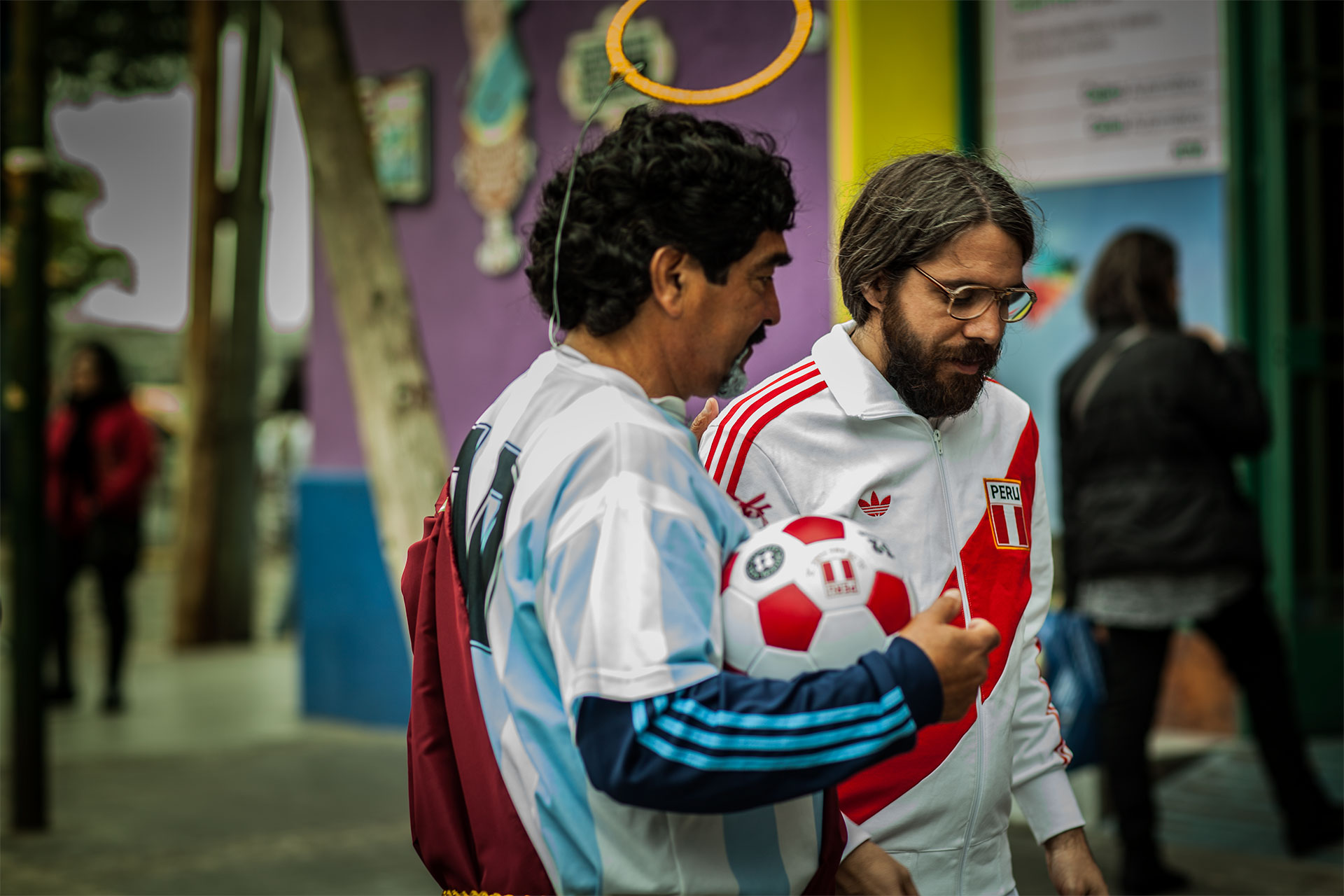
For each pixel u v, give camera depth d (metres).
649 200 1.39
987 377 1.83
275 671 9.40
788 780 1.24
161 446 20.78
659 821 1.33
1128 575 3.91
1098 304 4.15
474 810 1.41
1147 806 3.91
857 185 2.08
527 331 6.40
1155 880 3.91
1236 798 4.90
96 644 11.00
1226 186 5.55
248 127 10.32
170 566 18.42
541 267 1.47
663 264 1.40
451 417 6.73
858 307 1.86
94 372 7.77
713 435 1.87
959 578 1.86
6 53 8.05
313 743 6.68
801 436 1.84
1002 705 1.87
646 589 1.25
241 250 10.46
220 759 6.35
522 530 1.34
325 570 7.17
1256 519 4.03
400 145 6.85
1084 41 5.66
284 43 4.62
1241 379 3.99
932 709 1.30
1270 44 5.52
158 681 8.95
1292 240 5.70
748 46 5.50
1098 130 5.68
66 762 6.32
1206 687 5.75
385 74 6.91
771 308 1.49
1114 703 3.94
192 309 10.59
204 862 4.66
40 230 5.17
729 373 1.48
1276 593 5.65
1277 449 5.64
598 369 1.41
